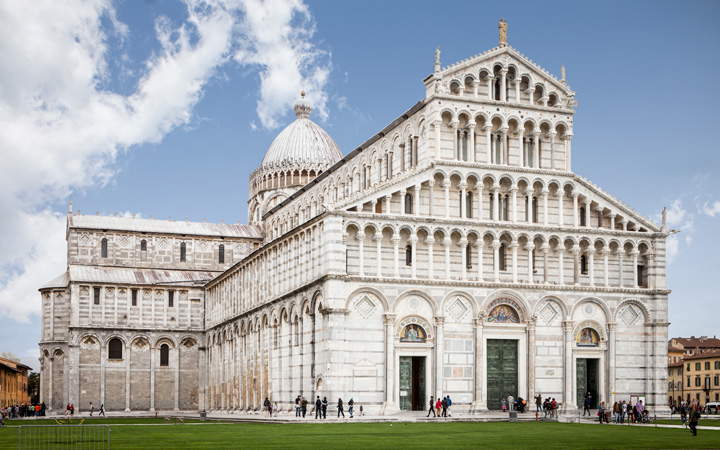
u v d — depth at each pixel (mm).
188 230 156375
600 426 78562
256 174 160375
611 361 101250
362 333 91938
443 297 95125
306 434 65938
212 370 142500
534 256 100312
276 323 108938
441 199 96750
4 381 176000
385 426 76688
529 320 98125
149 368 144625
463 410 94438
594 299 101375
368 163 113750
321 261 93875
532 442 58094
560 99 102875
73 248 150250
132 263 152625
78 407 139250
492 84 100375
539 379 98375
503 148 100125
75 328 140625
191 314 148250
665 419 95500
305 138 156875
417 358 95500
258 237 158375
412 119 101938
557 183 101500
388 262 94000
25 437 58688
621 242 103500
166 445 55500
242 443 56875
